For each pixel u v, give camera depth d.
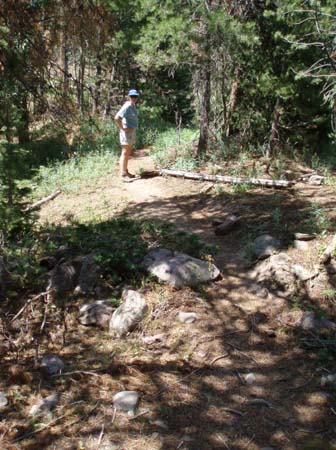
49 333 5.23
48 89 7.71
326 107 11.47
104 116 17.53
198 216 8.44
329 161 11.15
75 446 3.72
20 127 6.25
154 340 5.01
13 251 6.34
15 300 5.82
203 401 4.21
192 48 10.74
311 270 5.95
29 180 6.66
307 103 11.41
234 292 5.85
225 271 6.32
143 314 5.33
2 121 6.18
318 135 12.67
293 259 6.18
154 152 13.94
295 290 5.72
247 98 12.21
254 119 12.13
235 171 10.46
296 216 7.47
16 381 4.48
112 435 3.83
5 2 7.03
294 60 11.16
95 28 8.51
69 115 8.34
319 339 4.95
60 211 9.83
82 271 6.05
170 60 10.98
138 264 6.27
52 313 5.55
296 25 10.35
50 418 4.02
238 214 8.06
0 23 7.04
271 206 8.17
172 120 20.05
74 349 4.97
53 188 11.30
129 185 10.99
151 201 9.64
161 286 5.85
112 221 8.08
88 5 8.14
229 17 10.05
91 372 4.55
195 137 13.54
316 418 4.00
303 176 10.00
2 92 6.36
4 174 6.23
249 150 11.97
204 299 5.70
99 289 5.90
